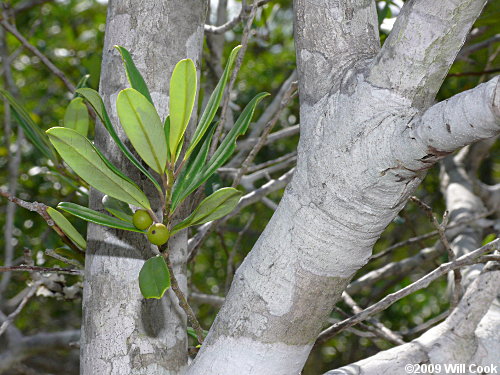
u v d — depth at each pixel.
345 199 0.72
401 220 1.39
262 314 0.75
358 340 2.31
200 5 0.87
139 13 0.85
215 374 0.75
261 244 0.75
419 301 2.30
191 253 1.00
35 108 2.23
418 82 0.70
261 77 2.34
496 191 1.50
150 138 0.73
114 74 0.85
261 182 2.03
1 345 1.87
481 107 0.66
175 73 0.72
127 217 0.77
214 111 0.75
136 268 0.84
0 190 0.84
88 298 0.84
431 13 0.70
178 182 0.78
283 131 1.37
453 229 1.36
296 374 0.77
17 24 2.05
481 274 0.82
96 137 0.86
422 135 0.69
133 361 0.83
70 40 2.31
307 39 0.75
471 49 1.46
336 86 0.73
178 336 0.85
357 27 0.74
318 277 0.74
